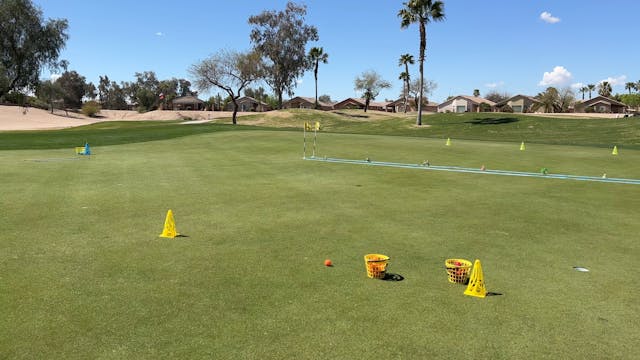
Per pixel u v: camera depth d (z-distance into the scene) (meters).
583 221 9.49
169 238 7.76
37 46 56.44
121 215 9.33
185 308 5.08
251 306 5.16
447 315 5.02
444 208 10.52
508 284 5.98
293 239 7.83
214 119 72.75
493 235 8.31
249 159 19.59
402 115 77.25
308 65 81.94
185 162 18.38
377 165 18.28
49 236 7.76
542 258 7.06
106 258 6.70
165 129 40.44
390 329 4.68
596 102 93.00
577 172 17.45
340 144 26.52
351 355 4.18
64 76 134.12
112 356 4.09
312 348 4.28
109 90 152.38
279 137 30.56
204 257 6.82
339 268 6.45
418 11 49.62
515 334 4.64
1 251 6.94
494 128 51.25
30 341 4.32
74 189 12.13
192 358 4.07
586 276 6.32
